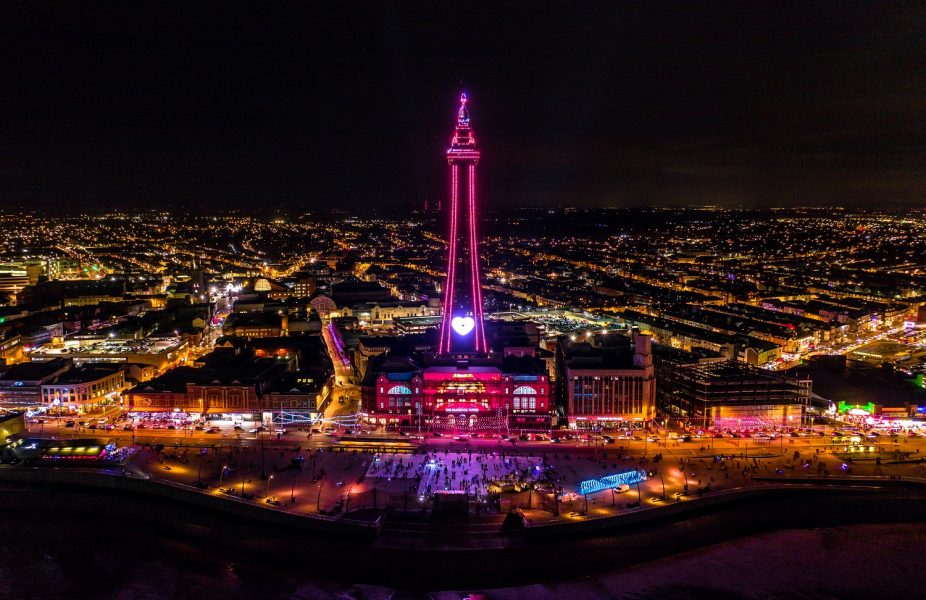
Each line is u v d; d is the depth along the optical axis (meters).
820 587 199.88
